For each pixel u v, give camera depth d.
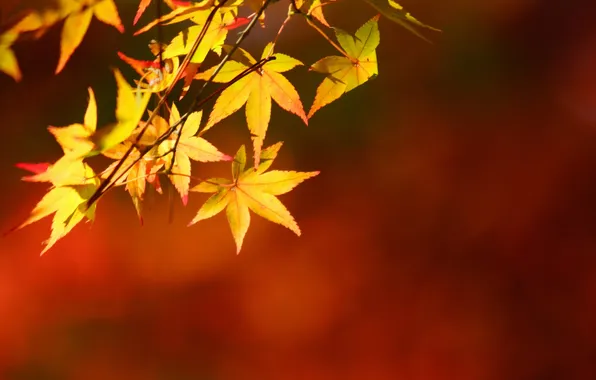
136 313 3.73
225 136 3.76
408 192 4.20
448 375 3.75
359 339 3.87
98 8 1.34
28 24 1.33
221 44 1.41
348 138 4.23
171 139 1.42
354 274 4.01
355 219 4.14
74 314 3.66
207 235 3.96
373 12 3.96
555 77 4.37
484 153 4.27
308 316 3.86
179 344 3.69
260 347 3.77
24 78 3.60
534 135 4.25
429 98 4.37
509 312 3.93
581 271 3.91
